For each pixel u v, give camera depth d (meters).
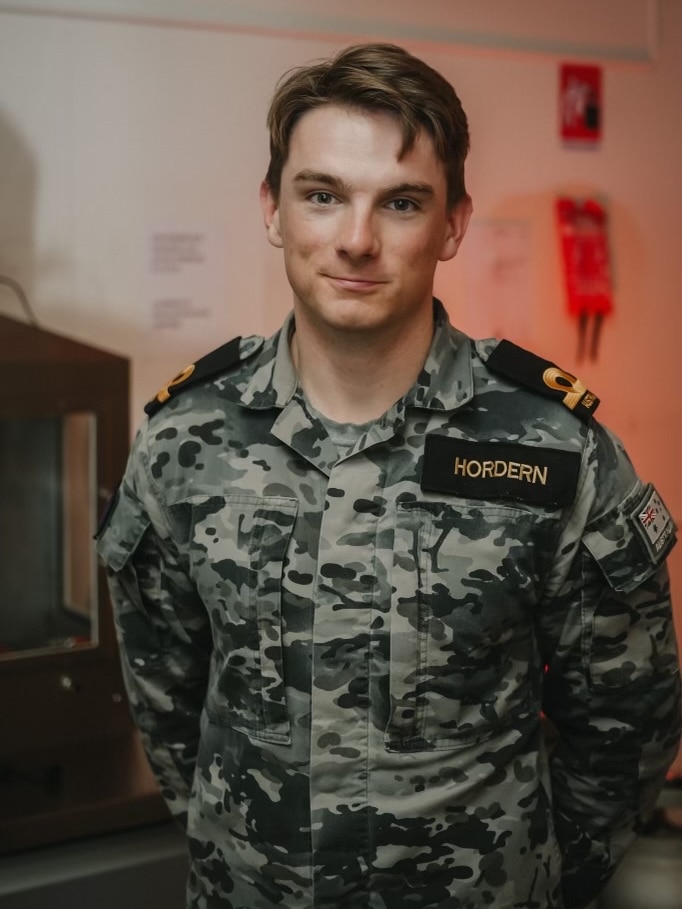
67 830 1.80
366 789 1.15
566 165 2.74
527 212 2.70
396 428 1.16
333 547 1.15
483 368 1.23
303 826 1.16
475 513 1.15
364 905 1.16
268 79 2.40
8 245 2.20
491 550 1.14
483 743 1.16
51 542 2.10
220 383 1.26
